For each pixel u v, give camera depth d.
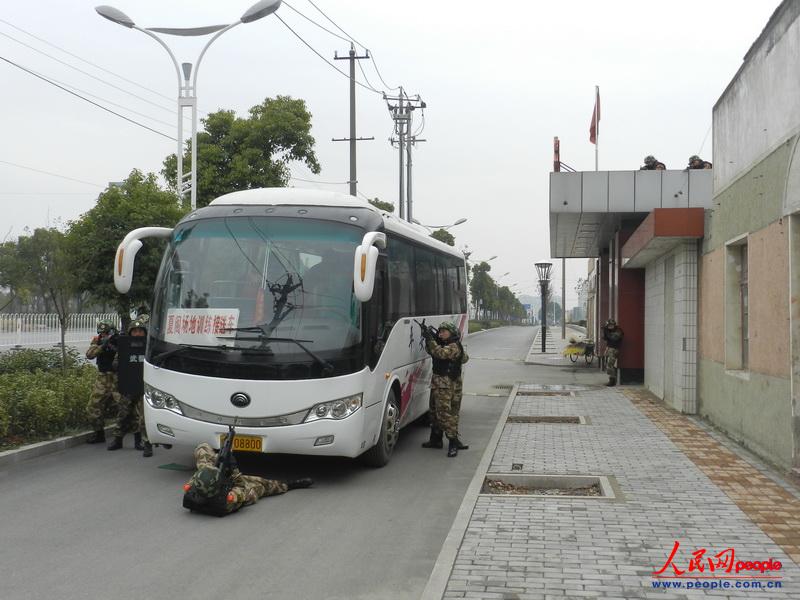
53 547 5.79
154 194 14.09
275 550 5.80
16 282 17.39
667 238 12.92
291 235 8.16
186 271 8.16
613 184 17.59
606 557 5.46
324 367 7.68
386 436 9.07
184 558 5.57
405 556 5.71
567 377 23.02
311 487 7.99
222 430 7.69
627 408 14.48
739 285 10.97
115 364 9.98
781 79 8.39
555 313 167.38
